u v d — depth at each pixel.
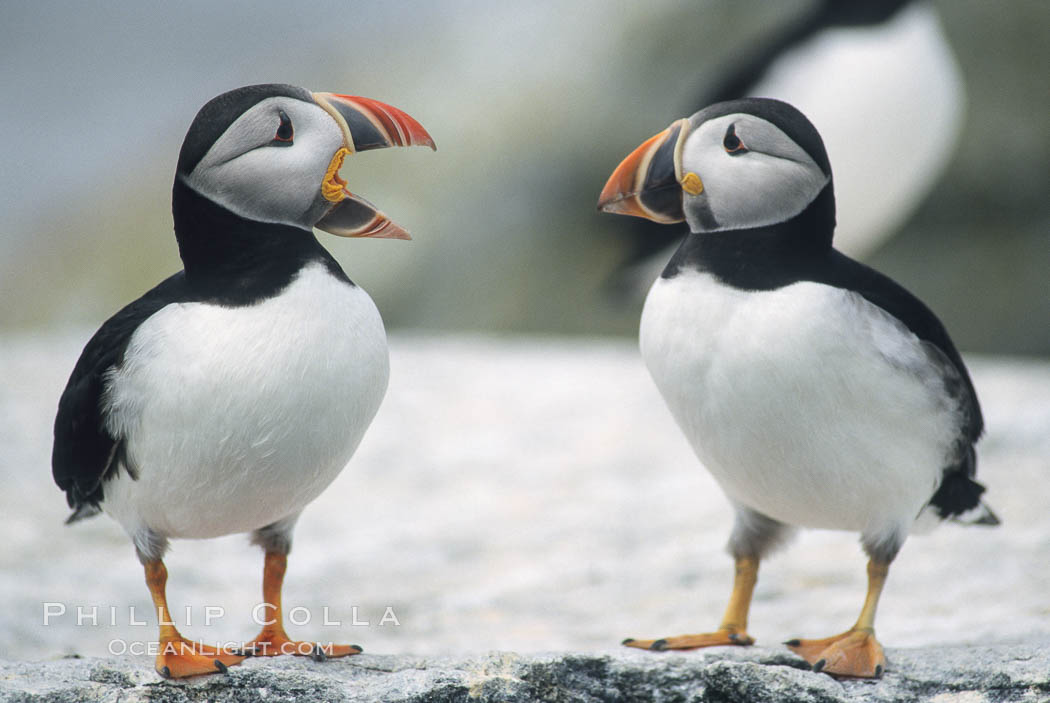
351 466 13.46
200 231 6.36
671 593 9.65
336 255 24.09
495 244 23.36
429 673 6.49
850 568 9.96
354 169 24.56
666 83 22.52
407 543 11.18
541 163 23.23
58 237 28.00
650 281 15.44
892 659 6.98
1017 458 12.30
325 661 6.82
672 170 6.82
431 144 6.59
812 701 6.53
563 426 14.71
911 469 6.85
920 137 14.13
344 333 6.32
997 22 21.19
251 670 6.43
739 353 6.59
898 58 13.88
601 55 23.52
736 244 6.77
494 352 19.17
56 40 36.28
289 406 6.18
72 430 6.53
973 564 9.67
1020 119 21.06
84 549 10.84
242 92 6.38
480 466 13.33
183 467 6.30
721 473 7.16
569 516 11.68
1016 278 21.14
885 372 6.57
